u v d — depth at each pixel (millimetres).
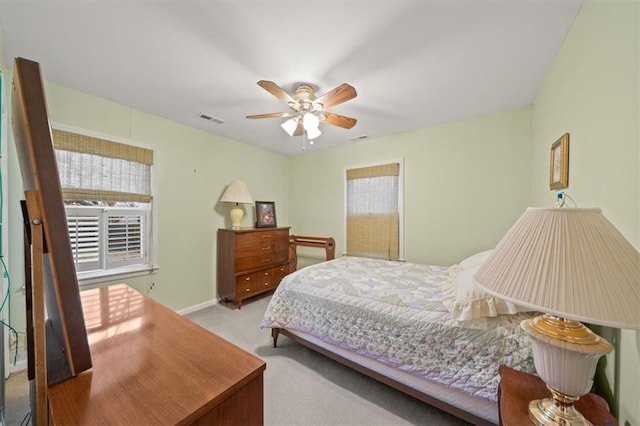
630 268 654
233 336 2539
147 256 2795
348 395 1718
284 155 4559
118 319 1092
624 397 895
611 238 697
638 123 823
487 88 2182
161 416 582
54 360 762
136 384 681
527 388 998
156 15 1387
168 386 676
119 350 846
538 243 753
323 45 1624
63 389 656
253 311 3172
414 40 1571
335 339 1874
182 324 1048
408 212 3338
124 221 2623
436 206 3119
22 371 1894
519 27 1456
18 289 1924
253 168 3986
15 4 1301
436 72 1926
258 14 1372
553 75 1799
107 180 2453
